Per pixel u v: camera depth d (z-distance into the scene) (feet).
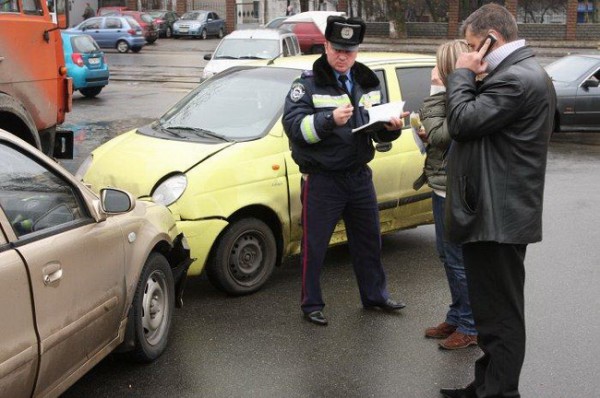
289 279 21.03
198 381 14.80
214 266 18.86
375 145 21.02
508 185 11.77
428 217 23.21
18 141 12.27
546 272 21.89
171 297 16.33
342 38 16.15
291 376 15.08
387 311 18.69
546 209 29.73
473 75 12.04
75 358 12.51
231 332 17.22
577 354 16.26
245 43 65.82
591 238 25.61
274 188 19.39
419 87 23.09
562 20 141.90
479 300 12.41
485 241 11.96
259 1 160.56
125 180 18.67
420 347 16.60
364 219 17.67
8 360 10.53
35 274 11.18
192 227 18.08
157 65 94.22
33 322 11.14
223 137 19.84
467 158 11.99
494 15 12.01
